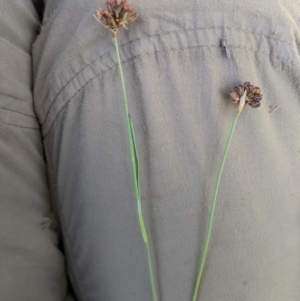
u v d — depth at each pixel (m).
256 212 0.17
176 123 0.17
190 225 0.17
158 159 0.17
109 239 0.18
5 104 0.18
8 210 0.17
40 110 0.19
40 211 0.19
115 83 0.17
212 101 0.17
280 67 0.17
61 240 0.21
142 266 0.17
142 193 0.17
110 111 0.17
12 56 0.18
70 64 0.18
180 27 0.17
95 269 0.18
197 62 0.17
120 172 0.17
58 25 0.18
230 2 0.17
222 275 0.17
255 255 0.17
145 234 0.16
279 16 0.17
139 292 0.17
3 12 0.18
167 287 0.17
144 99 0.17
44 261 0.19
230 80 0.17
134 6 0.17
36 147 0.19
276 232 0.17
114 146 0.17
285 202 0.17
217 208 0.17
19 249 0.17
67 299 0.21
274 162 0.17
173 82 0.17
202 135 0.17
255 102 0.16
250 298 0.17
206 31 0.17
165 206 0.17
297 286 0.18
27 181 0.18
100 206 0.17
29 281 0.18
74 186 0.18
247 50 0.17
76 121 0.18
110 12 0.16
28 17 0.20
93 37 0.17
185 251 0.17
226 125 0.17
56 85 0.18
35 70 0.19
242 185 0.17
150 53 0.17
